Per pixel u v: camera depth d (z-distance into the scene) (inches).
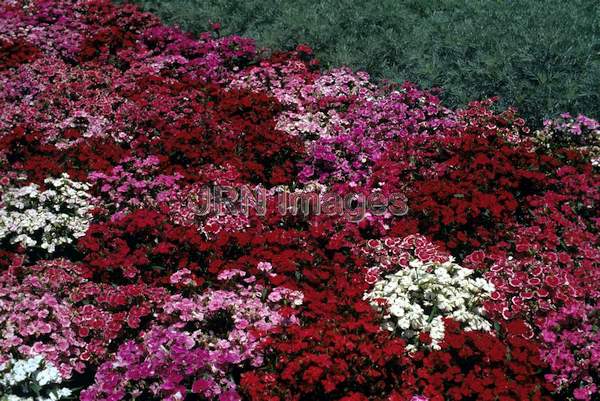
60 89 324.5
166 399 170.4
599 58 309.0
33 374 178.7
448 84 314.3
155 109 304.0
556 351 180.5
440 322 190.5
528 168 255.8
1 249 227.6
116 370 181.2
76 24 411.5
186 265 217.8
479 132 280.2
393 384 177.2
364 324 182.9
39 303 192.2
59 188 244.1
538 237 221.8
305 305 202.1
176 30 394.3
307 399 175.5
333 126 297.3
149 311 196.2
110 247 228.8
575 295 194.5
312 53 360.5
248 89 325.1
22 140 281.9
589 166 255.4
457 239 228.8
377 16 368.5
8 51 377.1
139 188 252.1
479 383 169.8
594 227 233.0
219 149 278.4
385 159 272.2
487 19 345.1
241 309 193.8
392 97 306.5
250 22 405.1
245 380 174.7
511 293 203.9
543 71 302.0
